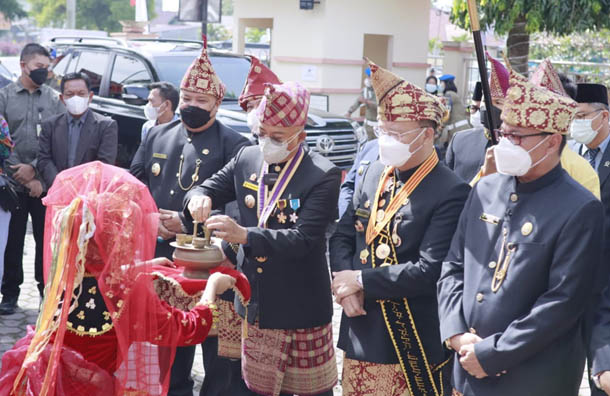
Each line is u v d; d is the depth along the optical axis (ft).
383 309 11.69
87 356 9.18
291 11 49.85
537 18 34.12
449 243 11.40
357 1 49.24
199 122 14.58
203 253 11.05
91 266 9.04
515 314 9.59
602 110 14.39
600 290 10.00
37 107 21.29
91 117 20.31
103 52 32.63
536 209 9.70
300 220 11.95
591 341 9.89
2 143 18.11
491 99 12.57
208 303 10.18
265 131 11.93
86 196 8.93
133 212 9.09
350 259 12.30
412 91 11.33
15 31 174.70
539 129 9.53
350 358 12.05
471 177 15.28
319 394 12.59
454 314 10.20
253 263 12.27
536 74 11.37
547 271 9.52
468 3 11.87
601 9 34.68
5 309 20.24
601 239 9.52
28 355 9.00
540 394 9.53
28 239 28.48
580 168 12.23
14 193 18.60
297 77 49.78
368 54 54.49
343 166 31.60
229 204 14.75
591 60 57.57
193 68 14.48
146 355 9.67
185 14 30.07
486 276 9.93
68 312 8.84
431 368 11.68
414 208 11.63
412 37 52.39
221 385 13.83
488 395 9.75
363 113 50.85
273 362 12.36
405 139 11.37
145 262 9.25
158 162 15.07
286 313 12.19
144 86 30.04
